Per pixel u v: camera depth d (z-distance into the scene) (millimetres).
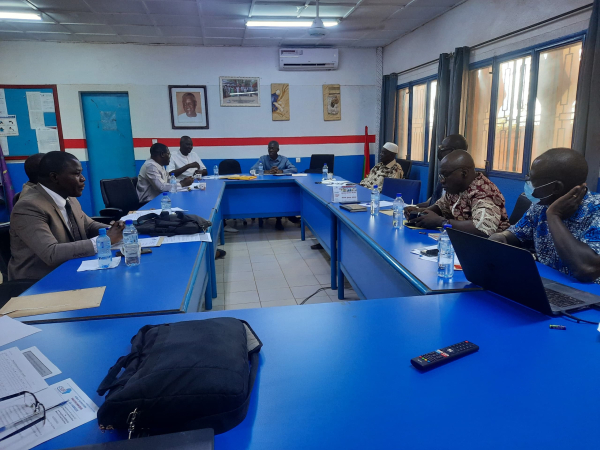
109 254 1681
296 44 6211
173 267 1618
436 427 691
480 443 651
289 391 800
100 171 6184
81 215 2230
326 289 3236
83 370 885
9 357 934
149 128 6113
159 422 681
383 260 1918
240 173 5973
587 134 3098
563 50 3604
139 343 873
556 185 1371
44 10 4359
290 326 1087
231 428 700
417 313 1162
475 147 4938
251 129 6457
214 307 2896
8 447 659
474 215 2006
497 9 4090
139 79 5969
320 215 3711
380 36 5922
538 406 739
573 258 1320
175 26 5016
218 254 4090
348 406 752
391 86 6340
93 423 718
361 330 1062
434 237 2012
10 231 1831
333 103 6648
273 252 4301
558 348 949
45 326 1101
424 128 5758
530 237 1710
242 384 727
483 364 886
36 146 5812
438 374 851
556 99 3727
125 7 4301
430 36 5277
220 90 6242
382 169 4652
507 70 4195
